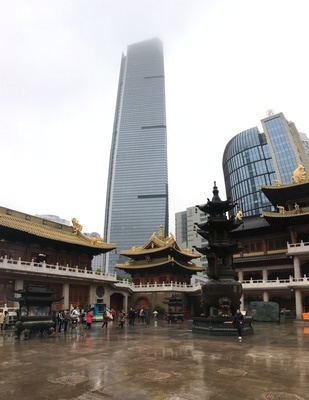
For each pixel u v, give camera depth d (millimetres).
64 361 13805
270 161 191250
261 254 62844
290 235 59438
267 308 43938
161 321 48719
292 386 9648
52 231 55594
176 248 72688
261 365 12680
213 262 26859
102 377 10875
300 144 187625
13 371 11891
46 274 45562
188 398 8570
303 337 23125
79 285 52500
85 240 59906
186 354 15422
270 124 192375
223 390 9273
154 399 8508
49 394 9023
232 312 25641
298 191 56156
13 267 41719
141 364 13000
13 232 46875
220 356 14805
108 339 22328
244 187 198125
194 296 66000
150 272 70875
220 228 27828
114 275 57750
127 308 63281
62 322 28859
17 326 22531
